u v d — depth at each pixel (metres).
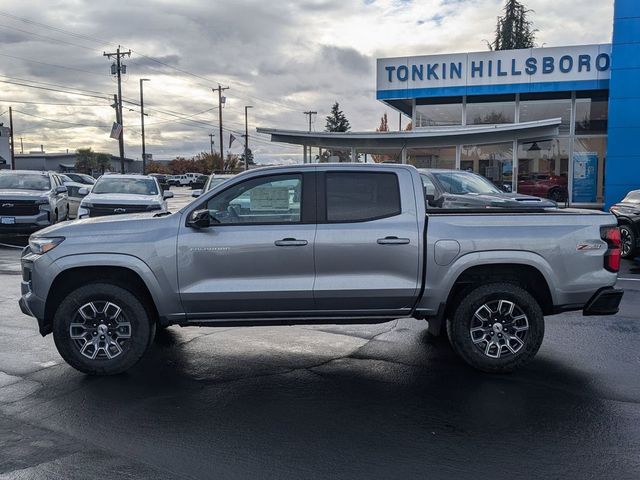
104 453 3.99
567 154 24.56
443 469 3.78
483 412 4.71
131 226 5.50
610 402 4.90
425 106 25.78
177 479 3.65
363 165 5.65
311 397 5.05
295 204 5.59
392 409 4.78
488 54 23.62
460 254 5.48
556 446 4.11
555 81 23.02
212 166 92.81
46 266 5.38
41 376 5.53
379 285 5.48
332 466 3.83
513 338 5.59
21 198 15.38
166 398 5.01
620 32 20.45
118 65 46.72
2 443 4.12
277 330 7.29
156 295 5.42
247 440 4.21
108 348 5.49
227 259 5.43
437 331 5.97
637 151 20.62
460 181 12.22
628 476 3.69
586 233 5.58
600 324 7.51
